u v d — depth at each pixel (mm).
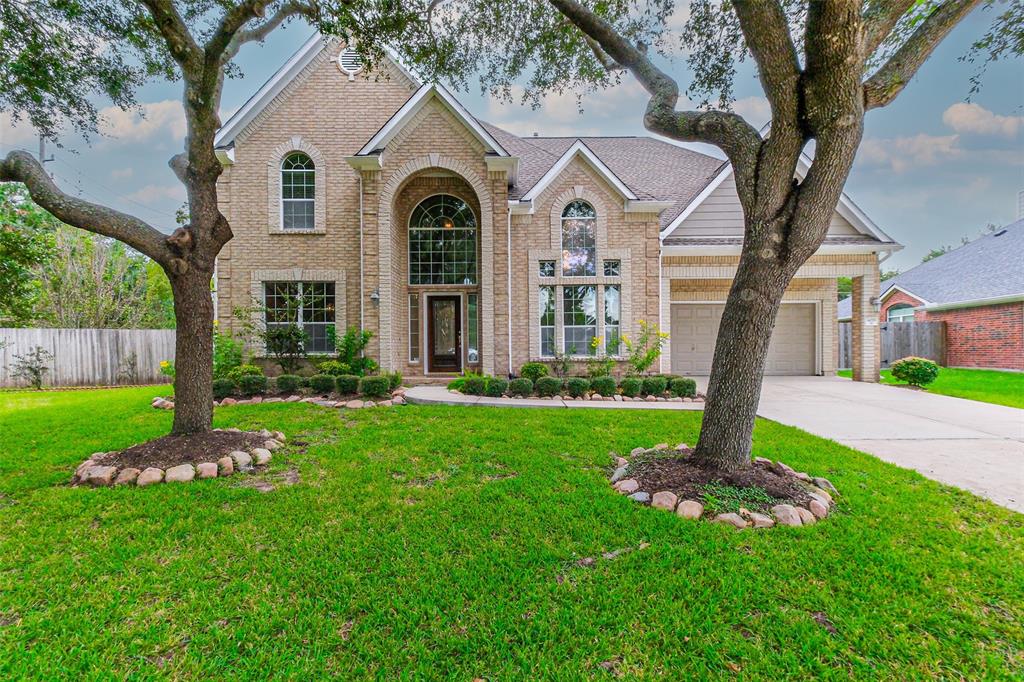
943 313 19031
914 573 2988
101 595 2775
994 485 4707
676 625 2486
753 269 4359
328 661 2246
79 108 6824
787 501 3971
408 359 13023
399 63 12578
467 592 2779
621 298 12797
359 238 12656
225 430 5883
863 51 3730
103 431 6832
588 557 3201
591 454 5574
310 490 4441
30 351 14297
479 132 11492
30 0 5824
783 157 4098
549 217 12852
